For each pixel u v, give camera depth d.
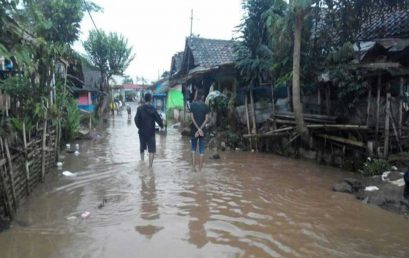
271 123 13.00
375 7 11.32
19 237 5.14
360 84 9.77
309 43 12.05
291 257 4.62
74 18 15.47
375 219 6.01
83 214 6.06
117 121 31.34
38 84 8.70
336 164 10.25
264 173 9.40
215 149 13.77
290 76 12.02
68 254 4.64
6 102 6.99
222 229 5.50
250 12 14.69
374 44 10.36
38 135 8.38
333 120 10.66
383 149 9.03
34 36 8.20
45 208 6.44
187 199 7.01
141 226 5.59
